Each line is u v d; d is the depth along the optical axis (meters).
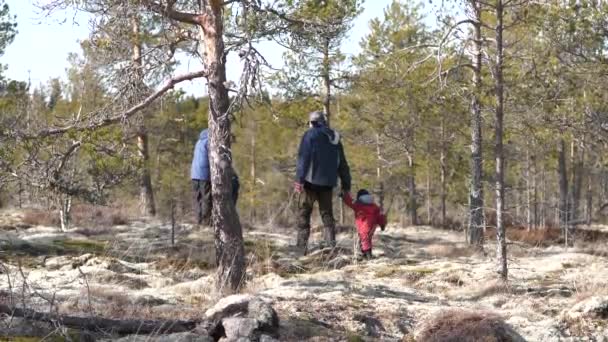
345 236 15.60
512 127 14.05
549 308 8.85
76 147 9.42
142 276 9.88
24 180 9.41
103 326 6.70
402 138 21.38
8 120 9.74
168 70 9.70
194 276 10.17
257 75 8.60
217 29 9.11
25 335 6.26
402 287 10.02
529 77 11.85
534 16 11.10
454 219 24.66
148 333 6.75
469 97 12.82
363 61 18.84
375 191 25.48
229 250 9.09
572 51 13.87
